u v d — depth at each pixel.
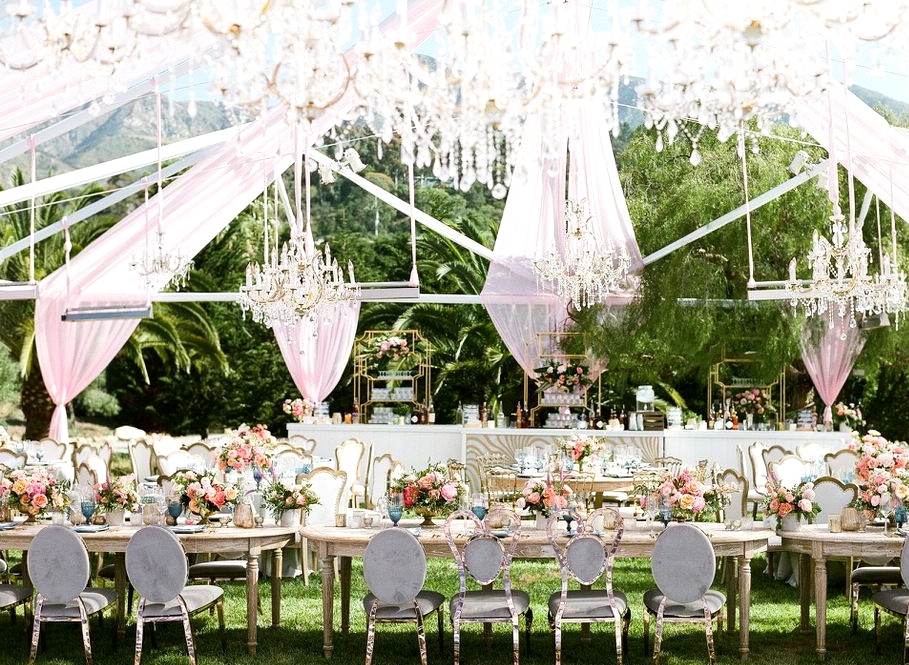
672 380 17.30
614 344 14.19
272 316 10.43
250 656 6.57
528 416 14.30
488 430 13.71
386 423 14.27
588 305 14.09
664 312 14.06
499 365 18.30
